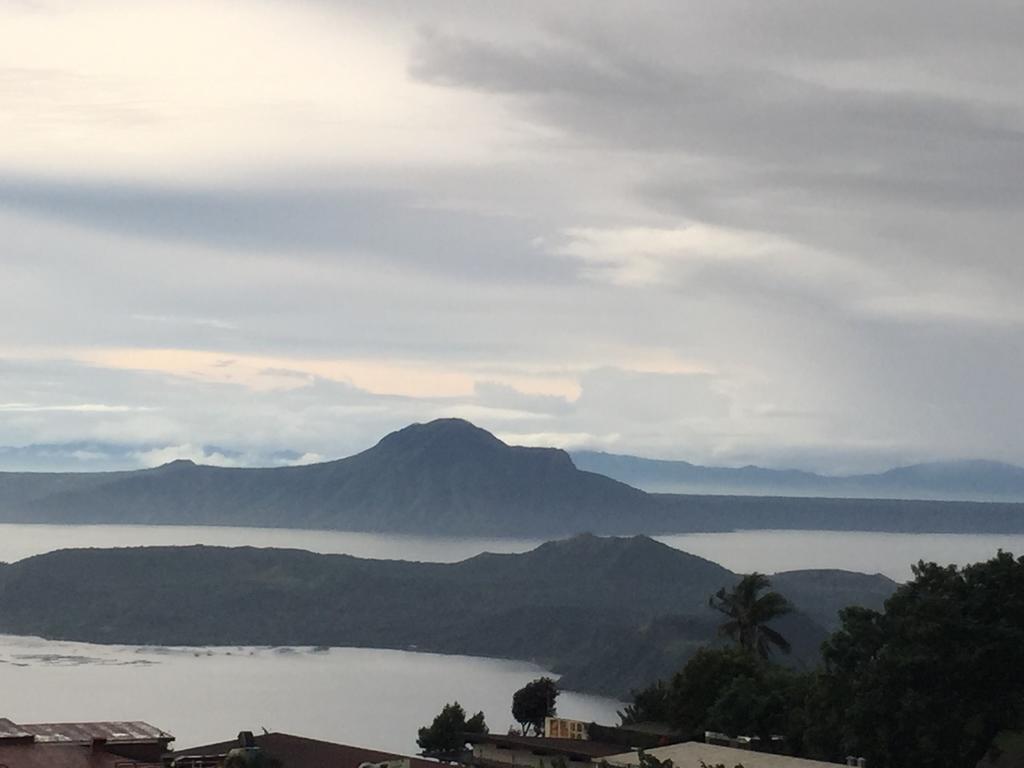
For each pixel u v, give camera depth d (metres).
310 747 71.75
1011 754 108.88
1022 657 93.62
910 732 92.38
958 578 99.31
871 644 98.25
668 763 62.12
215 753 69.25
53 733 60.78
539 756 87.88
